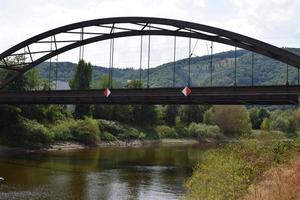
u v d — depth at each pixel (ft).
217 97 142.20
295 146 99.50
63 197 104.94
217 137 377.71
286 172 71.15
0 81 249.14
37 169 151.12
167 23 146.82
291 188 59.98
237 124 396.98
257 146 102.73
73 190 113.70
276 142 110.11
